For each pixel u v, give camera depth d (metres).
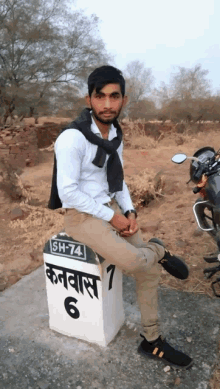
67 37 13.94
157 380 1.86
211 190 2.40
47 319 2.38
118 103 1.67
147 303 1.87
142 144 11.20
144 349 2.01
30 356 2.05
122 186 1.91
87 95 1.71
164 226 4.12
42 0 13.36
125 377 1.88
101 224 1.75
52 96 13.62
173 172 7.19
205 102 17.11
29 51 12.94
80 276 1.97
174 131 13.77
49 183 6.10
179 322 2.31
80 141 1.62
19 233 4.44
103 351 2.06
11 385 1.86
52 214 4.53
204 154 2.59
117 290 2.14
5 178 5.97
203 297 2.60
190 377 1.87
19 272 3.34
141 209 5.06
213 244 3.47
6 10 12.80
